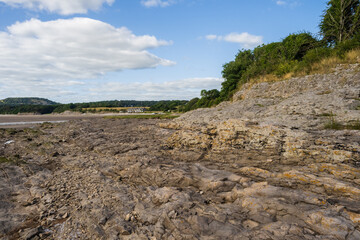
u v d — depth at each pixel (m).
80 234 5.36
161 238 4.68
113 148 13.75
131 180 8.72
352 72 17.52
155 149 12.45
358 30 22.86
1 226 5.73
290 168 7.44
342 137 8.62
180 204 5.70
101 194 7.51
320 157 7.49
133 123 29.86
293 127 10.34
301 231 4.12
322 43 26.19
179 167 8.62
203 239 4.30
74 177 9.48
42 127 32.75
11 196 7.68
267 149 9.27
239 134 10.88
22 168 10.60
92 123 33.25
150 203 6.40
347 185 5.44
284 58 27.83
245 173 7.59
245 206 5.32
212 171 7.87
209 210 5.32
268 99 21.52
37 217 6.29
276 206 5.01
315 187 5.83
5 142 18.70
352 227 4.00
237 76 36.56
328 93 16.56
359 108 12.55
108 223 5.65
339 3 24.25
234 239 4.15
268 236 4.08
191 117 26.52
